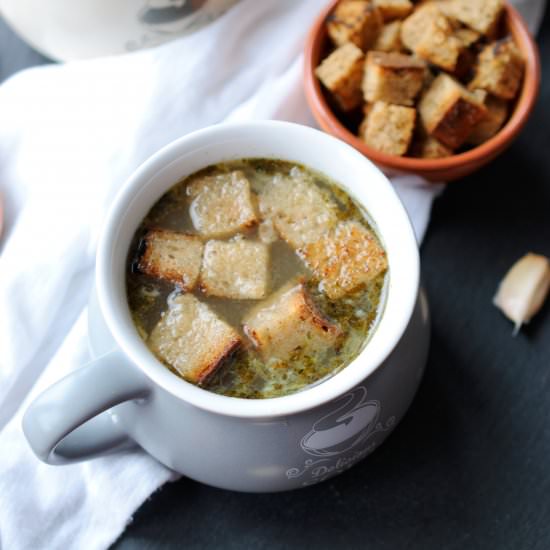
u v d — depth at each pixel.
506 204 0.60
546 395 0.55
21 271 0.56
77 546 0.53
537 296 0.56
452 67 0.59
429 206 0.59
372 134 0.57
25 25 0.59
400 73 0.57
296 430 0.47
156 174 0.49
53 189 0.58
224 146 0.50
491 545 0.53
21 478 0.53
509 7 0.59
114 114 0.59
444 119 0.57
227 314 0.49
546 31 0.63
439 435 0.55
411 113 0.57
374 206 0.49
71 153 0.59
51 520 0.53
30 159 0.59
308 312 0.48
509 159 0.60
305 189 0.50
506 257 0.58
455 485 0.54
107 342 0.48
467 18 0.59
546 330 0.57
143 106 0.59
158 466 0.53
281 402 0.45
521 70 0.58
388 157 0.56
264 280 0.49
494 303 0.57
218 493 0.54
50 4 0.57
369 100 0.59
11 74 0.63
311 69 0.58
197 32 0.61
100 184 0.57
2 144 0.60
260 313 0.49
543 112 0.61
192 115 0.59
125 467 0.53
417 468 0.54
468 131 0.58
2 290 0.56
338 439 0.49
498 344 0.57
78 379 0.46
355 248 0.49
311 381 0.47
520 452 0.54
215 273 0.49
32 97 0.60
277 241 0.50
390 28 0.60
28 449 0.53
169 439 0.49
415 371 0.50
